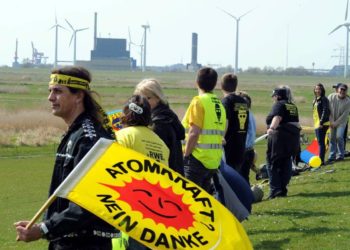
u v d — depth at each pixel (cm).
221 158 1830
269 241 1798
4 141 5166
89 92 983
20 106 8350
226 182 1805
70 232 898
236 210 1800
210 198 919
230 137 2048
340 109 3534
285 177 2570
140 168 910
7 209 2703
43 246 2006
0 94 12175
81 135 938
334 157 3559
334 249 1706
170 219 888
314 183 2838
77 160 926
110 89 14950
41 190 3200
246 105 2073
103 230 925
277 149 2539
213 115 1792
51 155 4641
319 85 3406
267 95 14050
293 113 2547
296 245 1752
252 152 2472
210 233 894
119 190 888
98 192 879
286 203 2398
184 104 9875
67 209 898
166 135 1424
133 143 1229
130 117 1248
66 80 970
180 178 922
